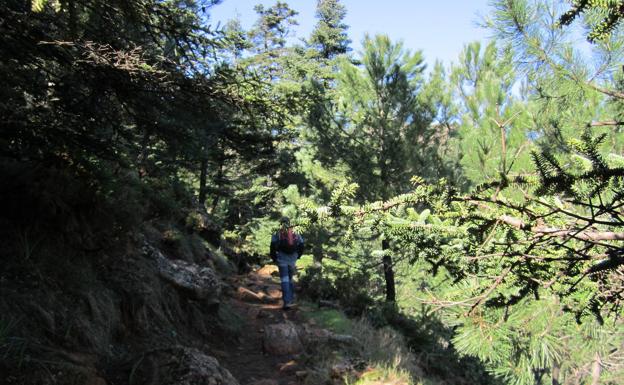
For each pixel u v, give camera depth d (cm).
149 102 475
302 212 241
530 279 238
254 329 729
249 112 518
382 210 237
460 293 279
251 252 1708
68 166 474
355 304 959
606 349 498
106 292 485
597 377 773
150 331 519
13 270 390
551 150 369
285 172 2309
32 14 396
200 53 498
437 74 1062
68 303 414
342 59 1119
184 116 502
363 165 1016
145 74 427
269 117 531
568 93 352
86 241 507
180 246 938
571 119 368
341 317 814
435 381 724
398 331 887
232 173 2484
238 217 2453
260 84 504
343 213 237
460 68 967
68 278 437
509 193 280
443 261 251
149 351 416
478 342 347
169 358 404
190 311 629
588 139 179
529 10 347
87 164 488
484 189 212
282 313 830
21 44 401
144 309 525
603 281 230
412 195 230
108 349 427
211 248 1284
